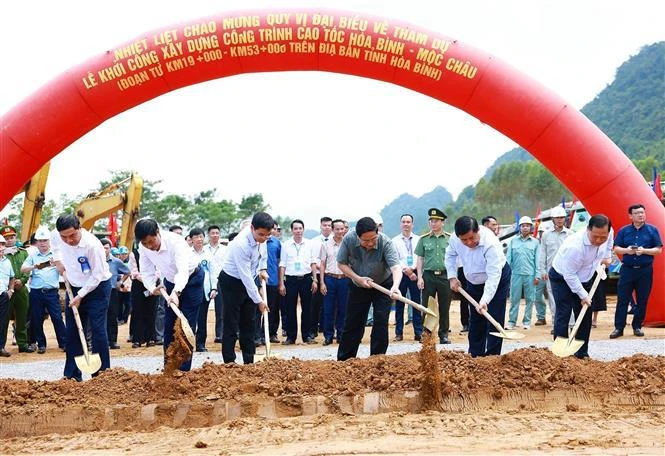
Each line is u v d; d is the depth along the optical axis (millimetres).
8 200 15586
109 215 21797
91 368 8461
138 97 15359
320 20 14914
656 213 15031
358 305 9133
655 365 7734
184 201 49062
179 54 15008
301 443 5855
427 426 6285
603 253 8906
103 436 6609
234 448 5809
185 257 8883
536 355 7812
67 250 8672
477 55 14992
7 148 15102
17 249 14602
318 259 14328
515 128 15203
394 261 8906
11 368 12102
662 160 62875
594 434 5914
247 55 15125
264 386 7316
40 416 7098
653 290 15055
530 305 15383
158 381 7492
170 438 6297
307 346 13898
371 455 5410
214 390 7379
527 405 7230
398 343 13781
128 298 20000
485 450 5449
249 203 55281
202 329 13461
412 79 15180
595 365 7805
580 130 15031
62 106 15078
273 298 13859
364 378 7480
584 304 8828
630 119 80812
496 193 71688
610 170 15023
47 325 22000
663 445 5512
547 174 68250
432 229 13148
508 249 15500
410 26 15039
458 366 7684
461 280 12930
